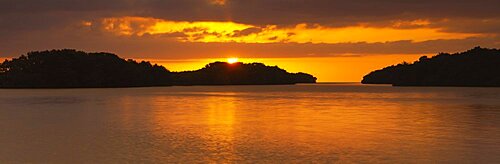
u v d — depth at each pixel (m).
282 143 36.19
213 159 29.89
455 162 28.94
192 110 73.44
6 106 82.75
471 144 35.38
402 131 43.53
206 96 137.88
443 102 96.56
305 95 148.38
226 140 37.81
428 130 44.22
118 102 98.31
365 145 35.06
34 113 66.00
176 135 40.81
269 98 123.69
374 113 66.38
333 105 88.00
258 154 31.52
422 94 150.50
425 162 28.98
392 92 177.38
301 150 33.00
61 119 56.31
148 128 46.34
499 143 35.84
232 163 28.72
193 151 32.62
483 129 44.78
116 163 28.75
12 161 29.36
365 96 136.75
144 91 191.62
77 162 29.03
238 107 81.75
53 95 139.38
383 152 32.12
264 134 41.59
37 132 43.12
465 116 59.81
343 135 40.81
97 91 188.12
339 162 28.95
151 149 33.41
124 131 43.81
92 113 66.06
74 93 160.12
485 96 128.50
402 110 72.38
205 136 40.22
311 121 53.91
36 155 31.20
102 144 35.66
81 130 44.62
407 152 32.06
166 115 62.81
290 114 64.94
